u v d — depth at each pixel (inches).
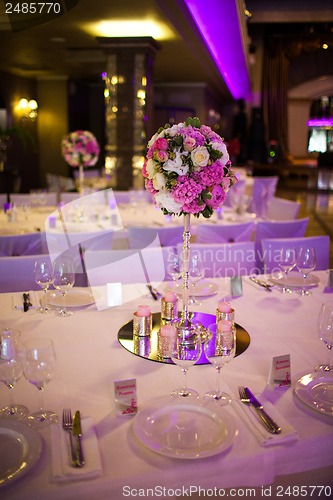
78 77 505.0
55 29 291.0
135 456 52.9
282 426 57.0
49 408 61.5
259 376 69.7
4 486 48.1
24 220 191.0
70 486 48.6
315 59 700.0
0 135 311.9
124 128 322.0
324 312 68.7
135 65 310.3
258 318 90.6
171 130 73.6
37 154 518.6
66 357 74.3
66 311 92.0
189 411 60.2
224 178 77.2
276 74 680.4
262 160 713.6
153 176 75.2
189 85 546.3
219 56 425.4
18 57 387.9
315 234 337.1
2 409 61.0
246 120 717.3
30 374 56.2
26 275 113.2
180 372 70.4
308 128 778.8
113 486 49.7
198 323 84.0
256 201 327.3
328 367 72.2
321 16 546.6
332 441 56.7
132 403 60.4
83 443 53.9
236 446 54.5
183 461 52.1
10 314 90.1
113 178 330.0
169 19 261.1
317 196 544.7
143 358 74.2
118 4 232.2
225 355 60.5
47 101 507.8
